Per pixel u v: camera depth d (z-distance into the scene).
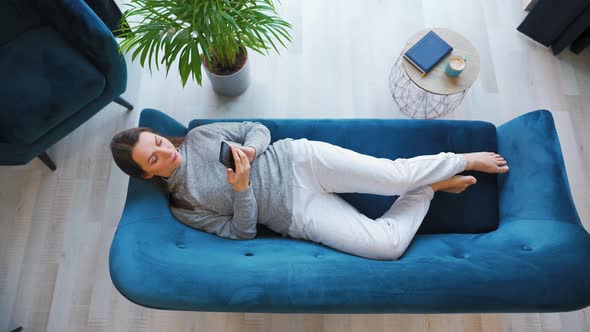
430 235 1.30
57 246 1.65
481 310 0.95
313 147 1.29
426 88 1.46
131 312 1.55
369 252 1.17
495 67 1.90
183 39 1.25
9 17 1.42
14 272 1.61
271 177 1.27
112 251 1.04
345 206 1.29
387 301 0.95
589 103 1.85
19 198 1.72
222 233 1.22
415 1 2.01
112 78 1.50
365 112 1.85
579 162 1.76
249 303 0.94
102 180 1.75
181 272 0.97
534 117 1.30
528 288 0.94
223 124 1.34
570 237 1.04
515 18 1.98
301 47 1.96
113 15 1.72
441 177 1.27
